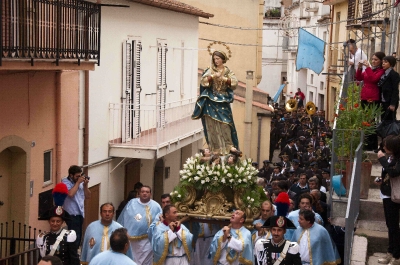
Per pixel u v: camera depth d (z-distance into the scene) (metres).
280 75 64.88
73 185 14.09
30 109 15.32
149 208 13.70
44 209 16.25
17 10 13.02
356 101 14.80
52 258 7.88
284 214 11.39
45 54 13.80
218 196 12.16
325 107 42.44
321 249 10.84
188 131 23.72
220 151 12.73
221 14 38.25
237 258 11.46
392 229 10.88
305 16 51.91
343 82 16.47
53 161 16.64
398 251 10.88
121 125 20.39
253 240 11.76
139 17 21.50
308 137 32.03
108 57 19.39
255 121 32.41
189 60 27.73
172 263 11.64
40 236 10.72
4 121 14.23
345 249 10.08
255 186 12.48
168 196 13.31
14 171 15.25
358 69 15.67
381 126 13.70
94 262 9.05
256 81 39.16
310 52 24.52
